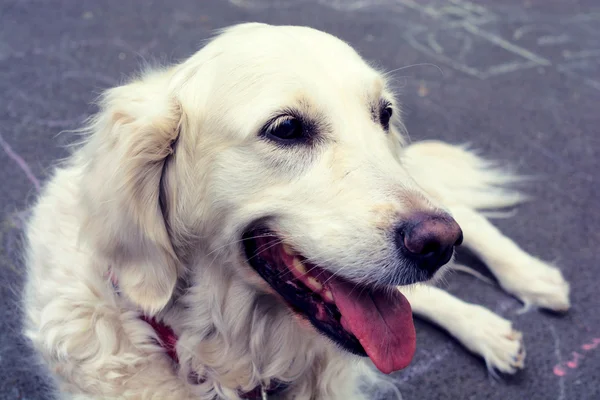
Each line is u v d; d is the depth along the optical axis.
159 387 0.53
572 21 1.36
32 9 1.17
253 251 0.51
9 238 0.70
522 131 0.98
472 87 1.08
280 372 0.55
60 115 0.88
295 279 0.50
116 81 0.97
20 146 0.82
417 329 0.67
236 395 0.54
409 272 0.46
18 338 0.62
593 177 0.89
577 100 1.07
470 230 0.75
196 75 0.51
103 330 0.53
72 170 0.60
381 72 0.66
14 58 1.00
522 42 1.25
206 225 0.50
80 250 0.55
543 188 0.86
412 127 0.96
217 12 1.22
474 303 0.71
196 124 0.50
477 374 0.63
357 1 1.34
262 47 0.50
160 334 0.53
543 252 0.76
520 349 0.63
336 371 0.56
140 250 0.50
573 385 0.63
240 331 0.53
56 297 0.54
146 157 0.49
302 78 0.49
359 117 0.50
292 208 0.49
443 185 0.80
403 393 0.61
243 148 0.49
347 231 0.47
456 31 1.26
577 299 0.71
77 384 0.53
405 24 1.27
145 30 1.13
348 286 0.49
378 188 0.47
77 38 1.08
